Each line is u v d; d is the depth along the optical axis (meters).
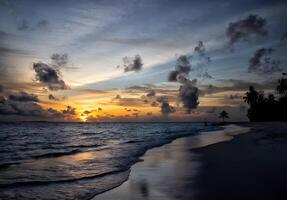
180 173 11.55
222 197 7.62
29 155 24.02
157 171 12.82
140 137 50.41
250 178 9.52
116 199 8.44
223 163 13.21
